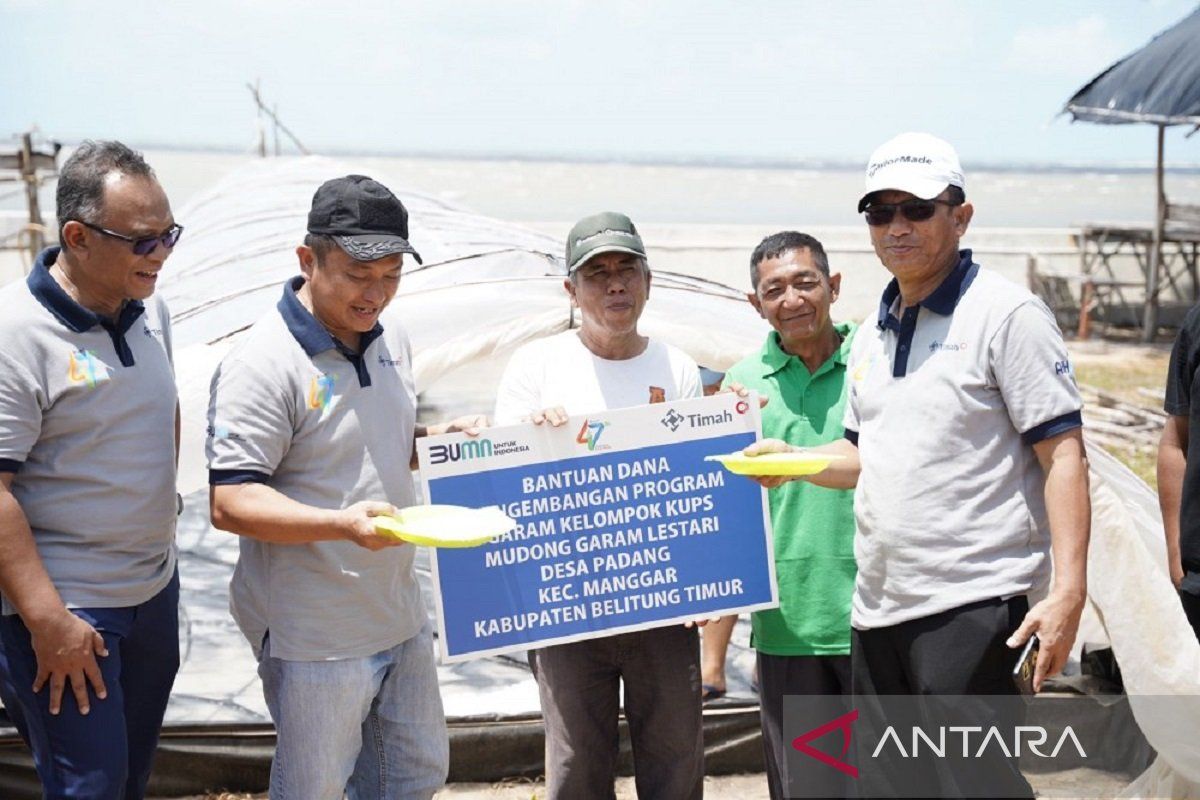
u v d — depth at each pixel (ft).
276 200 35.45
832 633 13.23
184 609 23.07
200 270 25.80
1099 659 18.03
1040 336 10.78
